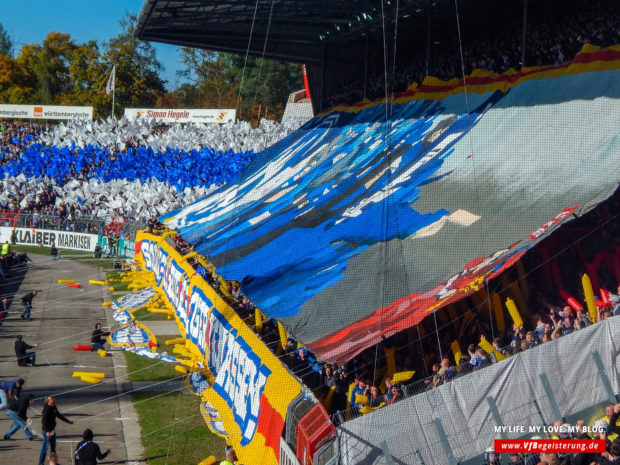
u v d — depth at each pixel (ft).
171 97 295.89
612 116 56.34
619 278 45.70
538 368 36.27
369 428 33.71
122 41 303.27
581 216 45.52
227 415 53.01
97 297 99.40
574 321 40.75
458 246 51.26
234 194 100.07
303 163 94.84
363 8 92.89
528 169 56.59
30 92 312.91
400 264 52.29
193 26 104.78
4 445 48.91
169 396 59.62
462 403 35.09
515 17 83.71
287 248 65.31
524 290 46.62
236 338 55.77
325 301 49.75
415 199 62.75
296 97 202.28
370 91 109.81
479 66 82.28
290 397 41.27
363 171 77.46
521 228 48.65
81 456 41.50
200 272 76.74
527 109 65.36
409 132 79.71
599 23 66.85
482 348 41.55
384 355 44.88
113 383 63.31
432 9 87.04
